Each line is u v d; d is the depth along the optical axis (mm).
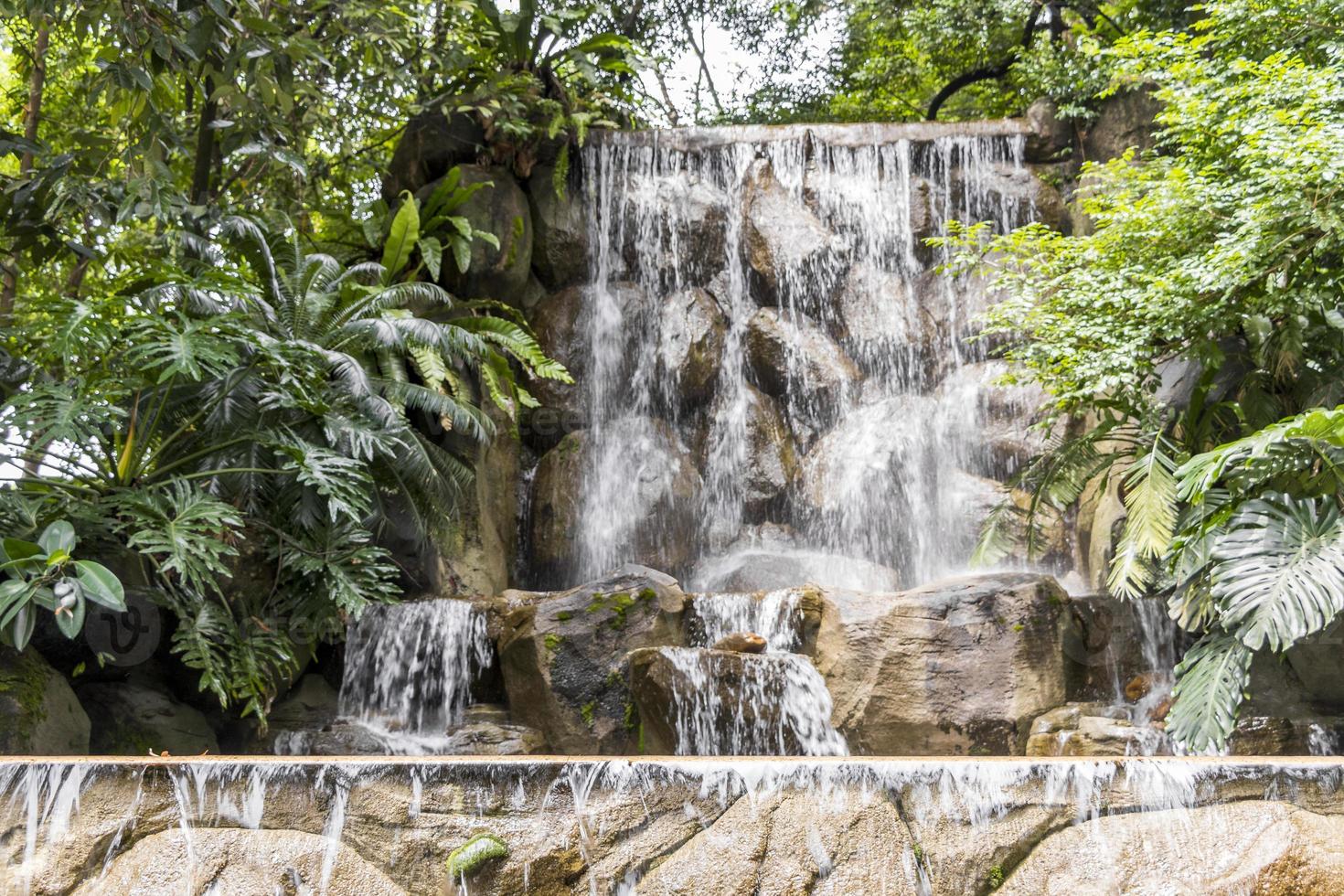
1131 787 3682
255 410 8211
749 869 3510
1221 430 8984
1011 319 9484
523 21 12172
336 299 9531
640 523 11492
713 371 12461
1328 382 8109
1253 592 6125
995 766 3676
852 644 7758
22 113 13625
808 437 12305
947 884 3545
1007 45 16719
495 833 3516
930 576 11414
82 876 3418
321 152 14312
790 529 11820
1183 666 6582
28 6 8289
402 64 12680
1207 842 3604
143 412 8039
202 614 7348
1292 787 3682
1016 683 7562
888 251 13047
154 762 3539
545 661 8008
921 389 12492
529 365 11633
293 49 8453
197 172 10727
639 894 3492
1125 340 8562
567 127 12922
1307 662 7609
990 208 13008
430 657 8602
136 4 7957
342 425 8367
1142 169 9914
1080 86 12773
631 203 13117
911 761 3688
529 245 12609
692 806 3584
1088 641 8023
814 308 12852
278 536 8094
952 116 18531
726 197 13297
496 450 11555
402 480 9352
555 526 11625
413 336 9391
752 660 7363
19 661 6500
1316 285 7934
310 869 3453
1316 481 6742
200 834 3479
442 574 10250
